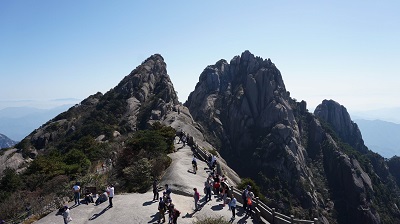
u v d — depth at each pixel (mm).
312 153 125438
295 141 117188
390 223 104188
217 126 129500
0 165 80688
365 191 108000
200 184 30844
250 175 110688
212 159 35938
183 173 32906
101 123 95062
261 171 109188
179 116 90125
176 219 21406
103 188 31141
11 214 33938
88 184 32625
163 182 31016
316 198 103750
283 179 106188
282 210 94312
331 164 117688
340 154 117188
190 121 90562
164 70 142750
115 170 37188
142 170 32562
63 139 92688
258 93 132625
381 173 151750
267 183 105312
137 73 129000
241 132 126562
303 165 112875
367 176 114750
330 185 113250
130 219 22922
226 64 160125
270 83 131625
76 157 53344
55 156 62125
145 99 115125
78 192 26453
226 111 135625
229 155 121875
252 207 24875
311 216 95125
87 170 46250
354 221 102500
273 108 125438
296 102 146000
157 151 38969
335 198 109000
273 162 110438
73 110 118875
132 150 39844
